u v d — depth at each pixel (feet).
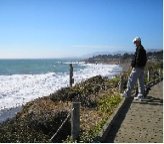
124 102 50.62
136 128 35.65
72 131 29.50
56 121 36.09
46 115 36.91
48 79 163.32
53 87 114.21
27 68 394.32
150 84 80.38
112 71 276.82
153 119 40.14
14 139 29.71
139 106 48.57
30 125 35.14
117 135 32.83
